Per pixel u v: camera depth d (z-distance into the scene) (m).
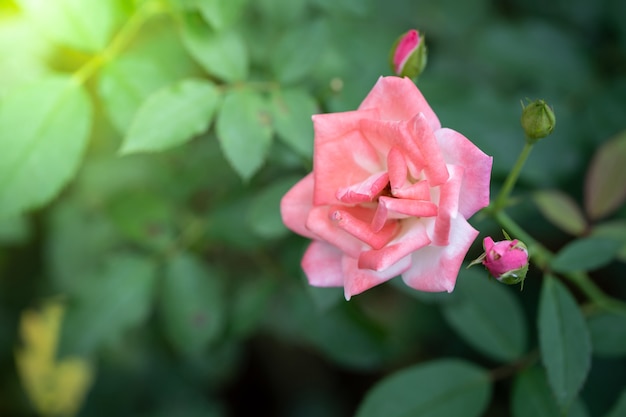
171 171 0.57
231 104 0.49
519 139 0.56
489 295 0.51
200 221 0.55
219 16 0.49
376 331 0.56
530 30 0.61
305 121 0.50
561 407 0.46
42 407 0.64
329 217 0.43
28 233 0.58
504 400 0.65
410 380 0.49
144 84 0.50
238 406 0.71
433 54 0.62
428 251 0.43
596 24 0.63
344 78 0.54
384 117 0.44
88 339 0.53
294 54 0.50
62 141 0.49
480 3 0.62
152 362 0.63
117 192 0.56
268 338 0.71
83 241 0.59
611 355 0.50
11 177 0.48
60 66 0.55
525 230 0.61
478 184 0.43
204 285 0.54
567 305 0.47
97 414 0.64
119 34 0.50
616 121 0.59
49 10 0.49
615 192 0.53
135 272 0.54
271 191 0.50
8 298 0.62
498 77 0.61
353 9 0.52
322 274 0.44
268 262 0.56
